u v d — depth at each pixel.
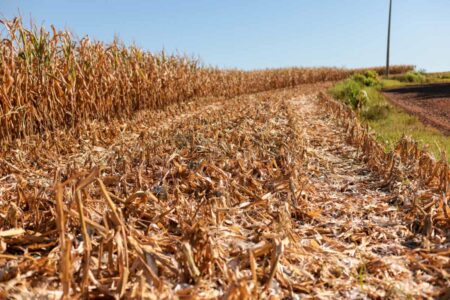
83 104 7.91
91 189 3.59
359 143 6.50
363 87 24.67
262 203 3.57
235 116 8.91
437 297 2.36
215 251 2.52
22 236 2.80
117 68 9.45
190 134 6.18
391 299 2.32
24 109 6.54
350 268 2.67
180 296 2.14
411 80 38.03
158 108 11.52
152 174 4.48
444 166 4.12
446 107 15.21
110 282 2.27
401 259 2.86
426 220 3.31
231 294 2.07
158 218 3.08
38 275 2.35
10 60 6.50
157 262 2.44
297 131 7.08
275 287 2.37
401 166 4.81
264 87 25.89
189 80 14.28
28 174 4.59
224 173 4.11
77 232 2.88
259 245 2.76
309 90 23.78
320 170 5.31
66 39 7.59
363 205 3.98
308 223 3.54
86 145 6.22
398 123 10.52
